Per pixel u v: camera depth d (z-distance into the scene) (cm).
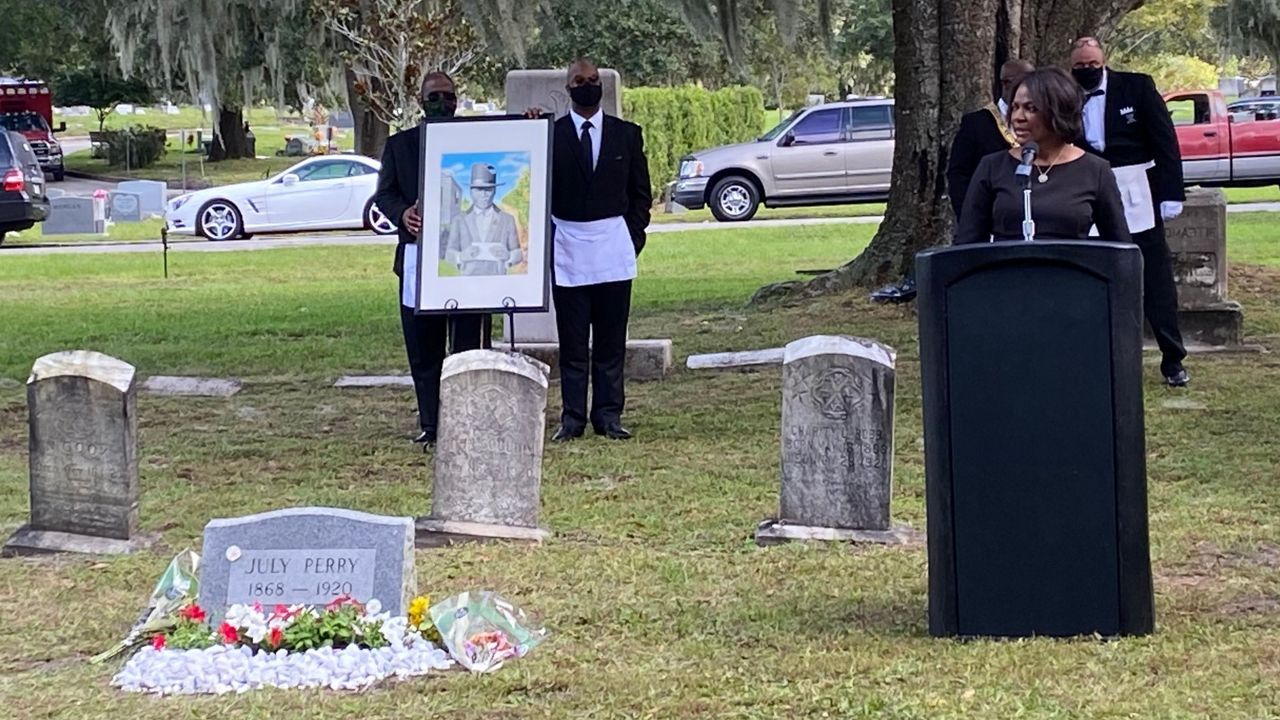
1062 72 578
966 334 516
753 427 959
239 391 1158
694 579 632
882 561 645
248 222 2833
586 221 920
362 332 1475
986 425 519
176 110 9000
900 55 1384
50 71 5178
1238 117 2880
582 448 912
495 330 1388
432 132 894
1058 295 510
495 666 521
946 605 531
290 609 532
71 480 708
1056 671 489
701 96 3603
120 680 514
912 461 849
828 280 1458
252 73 3838
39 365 707
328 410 1076
